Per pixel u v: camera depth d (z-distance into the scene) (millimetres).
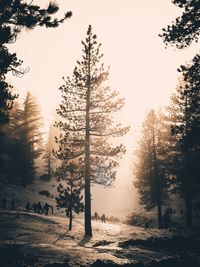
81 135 29766
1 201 40719
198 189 33562
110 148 29031
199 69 13586
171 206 50406
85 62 29672
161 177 41406
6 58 12031
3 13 11773
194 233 28578
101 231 28141
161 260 13344
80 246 19984
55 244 19844
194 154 32625
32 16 11969
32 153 51312
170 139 35125
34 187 53406
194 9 12328
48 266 11898
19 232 22969
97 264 12672
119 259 15086
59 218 32781
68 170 28734
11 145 48875
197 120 15070
